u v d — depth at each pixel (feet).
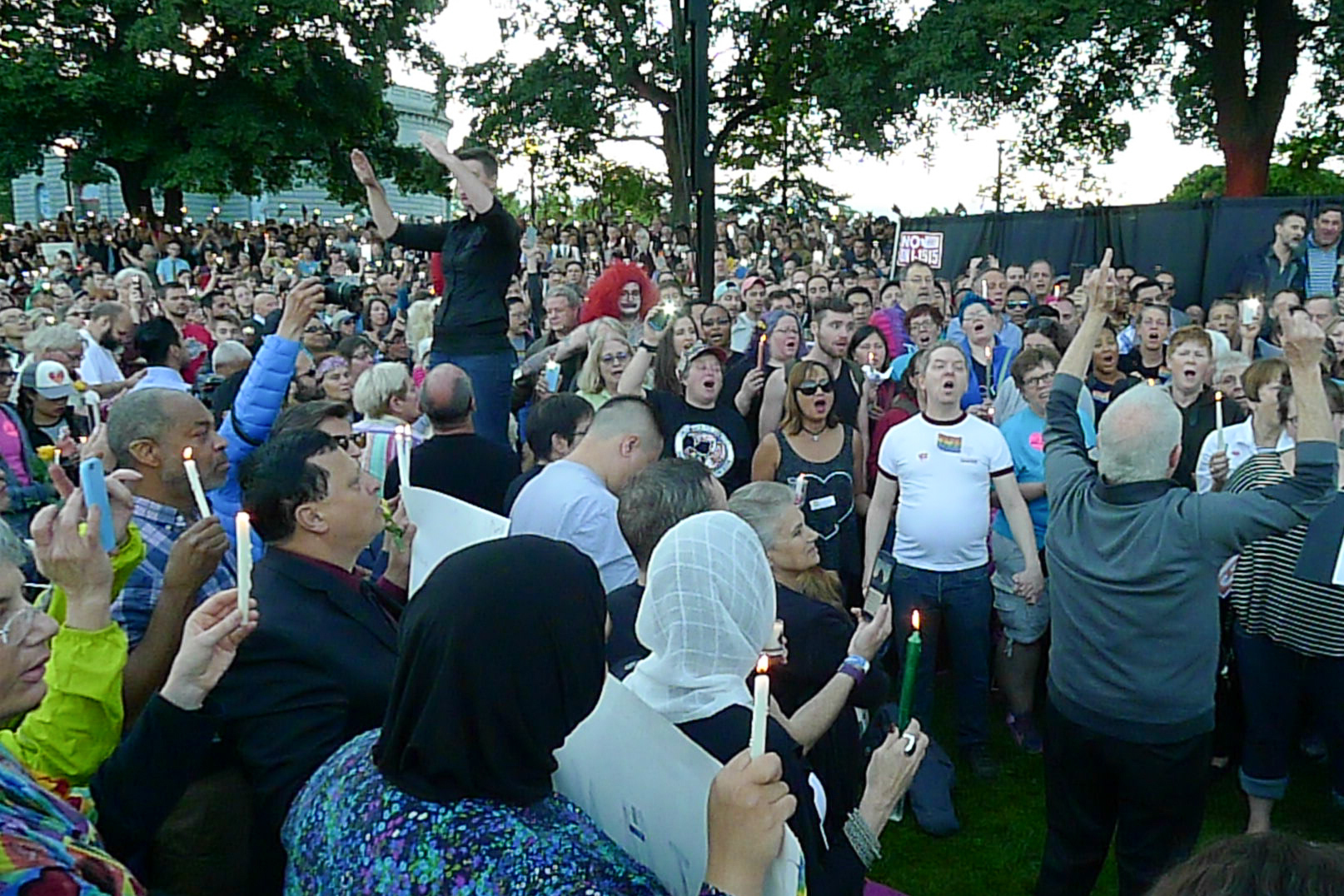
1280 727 11.76
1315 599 11.00
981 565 13.58
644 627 6.23
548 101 85.66
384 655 7.10
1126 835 9.60
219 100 82.53
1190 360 15.57
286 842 5.13
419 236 17.26
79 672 5.90
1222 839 3.81
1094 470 9.78
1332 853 3.59
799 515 9.61
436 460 13.43
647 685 6.15
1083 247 37.14
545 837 4.42
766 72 84.94
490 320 17.07
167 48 76.18
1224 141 64.03
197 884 6.29
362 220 111.75
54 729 5.79
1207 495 8.90
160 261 63.05
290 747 6.48
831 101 77.10
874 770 6.86
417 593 4.86
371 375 15.21
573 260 46.98
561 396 13.25
